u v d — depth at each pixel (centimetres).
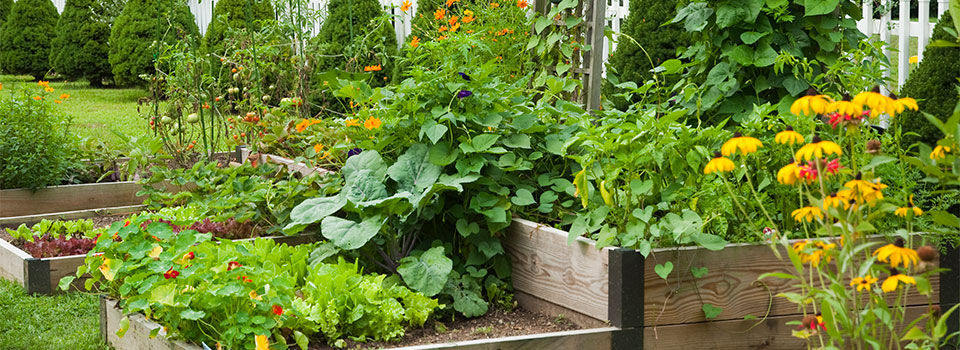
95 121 1109
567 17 556
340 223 393
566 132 439
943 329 235
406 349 331
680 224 350
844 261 240
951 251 375
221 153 759
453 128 425
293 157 655
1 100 633
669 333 354
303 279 408
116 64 1417
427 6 938
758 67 451
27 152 612
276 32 895
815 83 438
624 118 411
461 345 336
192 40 738
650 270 350
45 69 1645
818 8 425
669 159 363
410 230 417
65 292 466
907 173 385
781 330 365
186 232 364
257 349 319
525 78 486
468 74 420
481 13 711
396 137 437
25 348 387
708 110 464
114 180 664
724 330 360
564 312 387
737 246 357
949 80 421
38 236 531
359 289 370
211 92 708
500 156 427
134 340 369
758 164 372
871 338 250
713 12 455
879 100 242
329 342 358
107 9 1543
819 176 245
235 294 325
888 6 566
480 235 414
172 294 331
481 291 416
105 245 371
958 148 245
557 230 389
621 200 383
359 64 873
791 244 362
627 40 653
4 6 1923
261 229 505
